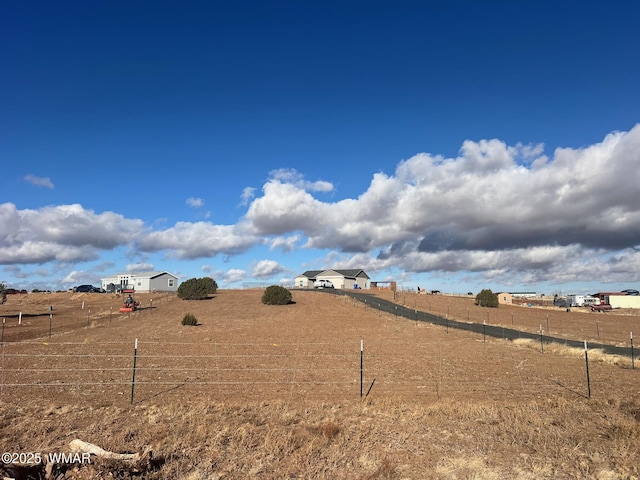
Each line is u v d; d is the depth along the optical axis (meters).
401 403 15.79
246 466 10.06
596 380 20.56
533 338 38.59
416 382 19.77
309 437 11.91
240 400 16.39
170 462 10.09
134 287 105.44
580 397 17.33
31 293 95.00
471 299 86.06
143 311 57.38
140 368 22.27
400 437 12.11
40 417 13.84
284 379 20.09
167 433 12.20
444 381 20.03
